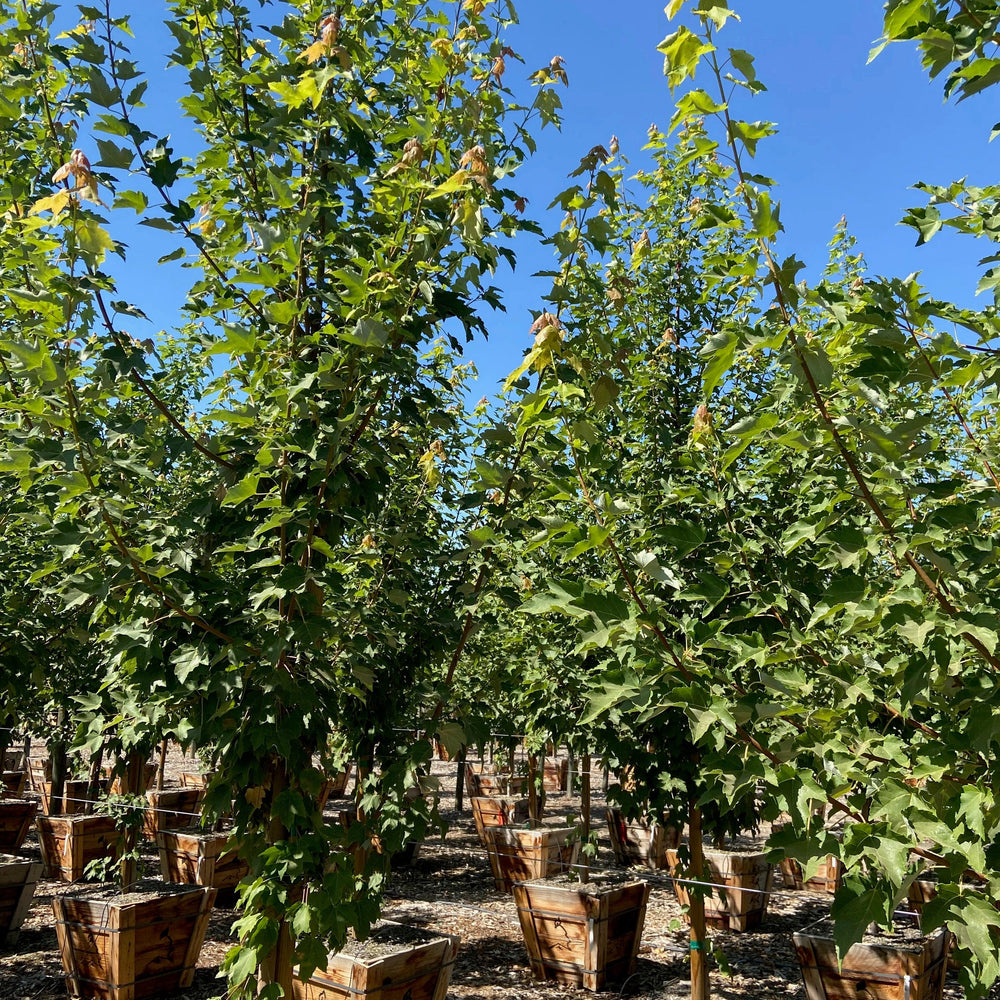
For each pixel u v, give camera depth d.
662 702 1.74
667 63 1.44
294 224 2.77
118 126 2.57
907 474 1.81
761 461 3.85
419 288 2.69
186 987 5.07
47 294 2.25
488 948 5.95
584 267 2.84
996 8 1.44
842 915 1.54
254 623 2.66
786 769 1.67
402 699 4.20
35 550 4.57
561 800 13.29
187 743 2.75
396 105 3.36
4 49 2.93
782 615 3.16
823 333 2.52
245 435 2.84
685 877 4.64
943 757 1.66
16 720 6.41
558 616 5.07
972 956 1.54
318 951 2.48
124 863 5.55
